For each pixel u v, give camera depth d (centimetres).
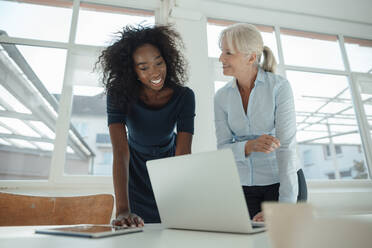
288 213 19
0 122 221
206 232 60
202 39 265
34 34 243
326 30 327
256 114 130
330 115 313
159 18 272
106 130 247
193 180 61
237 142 126
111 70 129
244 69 132
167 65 134
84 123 241
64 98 230
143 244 45
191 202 63
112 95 123
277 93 127
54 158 215
